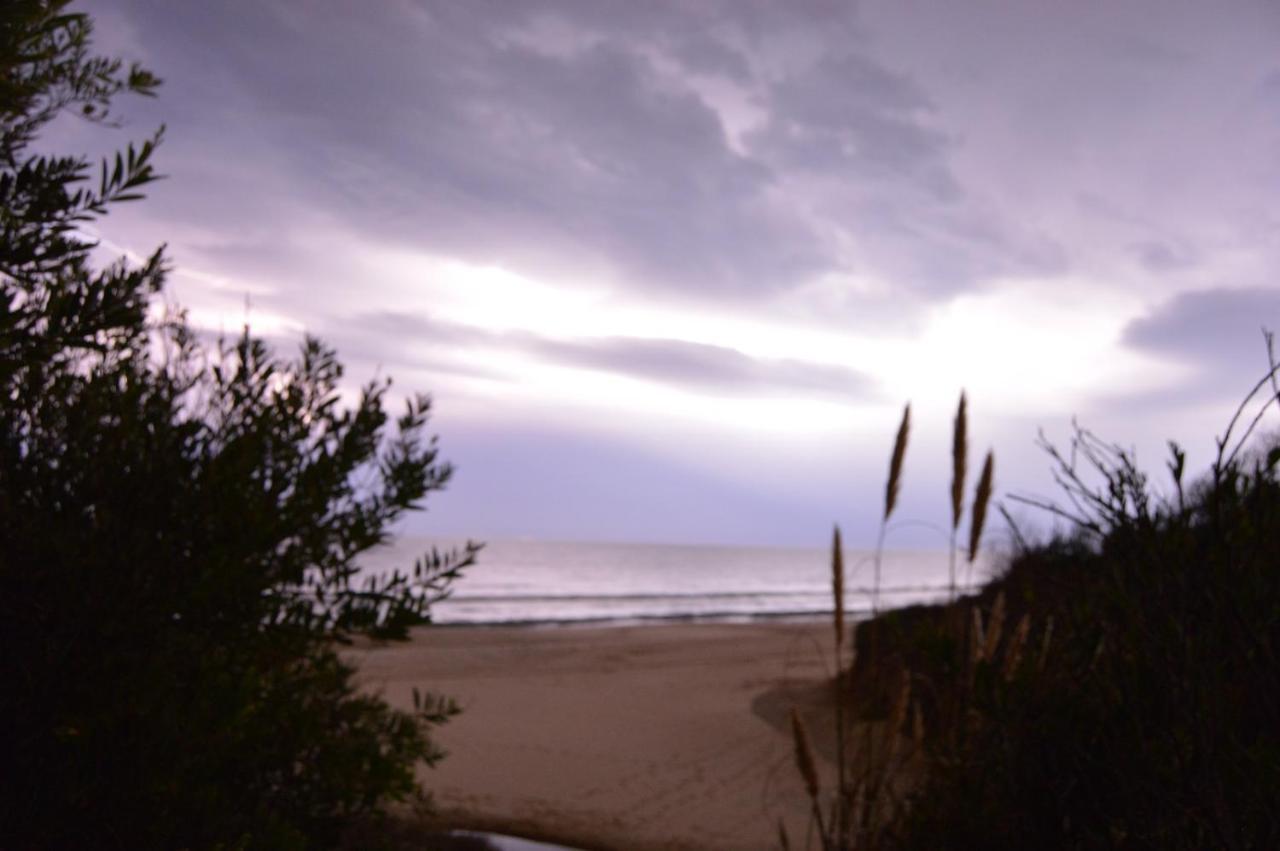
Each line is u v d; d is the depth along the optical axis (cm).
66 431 226
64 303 161
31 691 195
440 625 2827
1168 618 143
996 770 214
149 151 183
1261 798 135
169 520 224
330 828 332
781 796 795
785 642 2295
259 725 269
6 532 204
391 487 313
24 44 176
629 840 644
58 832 196
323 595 285
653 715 1208
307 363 308
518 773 834
